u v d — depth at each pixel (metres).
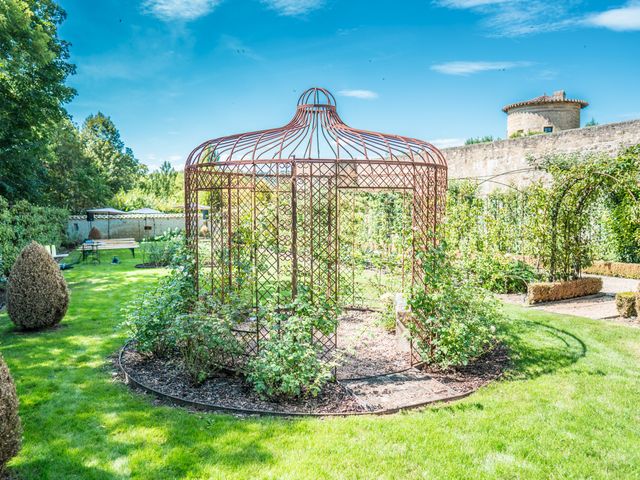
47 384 5.26
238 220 6.46
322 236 8.09
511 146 17.31
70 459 3.68
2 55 14.27
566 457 3.68
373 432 4.07
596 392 4.96
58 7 18.16
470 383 5.27
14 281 7.38
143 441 3.95
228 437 3.98
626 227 11.75
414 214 6.00
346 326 8.03
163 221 30.44
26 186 19.55
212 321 5.15
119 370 5.74
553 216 10.40
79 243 26.89
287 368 4.75
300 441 3.91
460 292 6.07
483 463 3.60
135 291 10.80
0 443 3.05
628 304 8.19
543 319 8.09
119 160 42.16
